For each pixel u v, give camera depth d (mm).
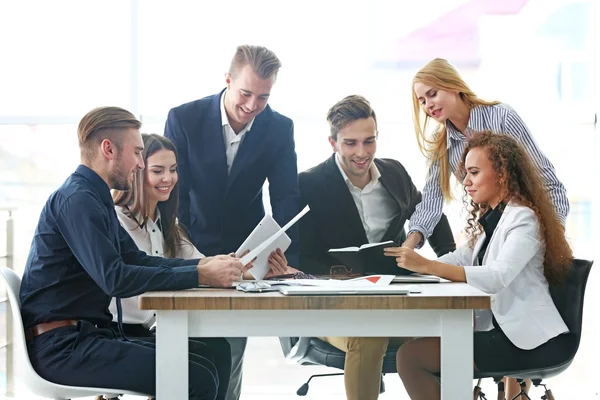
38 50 4152
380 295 1938
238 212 3135
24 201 4102
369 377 2494
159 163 2680
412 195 3148
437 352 2281
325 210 3047
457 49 4102
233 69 2961
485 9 4082
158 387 1937
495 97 4098
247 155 3074
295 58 4125
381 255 2551
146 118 4004
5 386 3988
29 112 4086
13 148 4070
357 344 2490
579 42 4039
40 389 2068
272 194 3117
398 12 4109
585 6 4027
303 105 4117
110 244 2076
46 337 2090
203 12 4121
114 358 2035
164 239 2762
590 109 4008
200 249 3125
